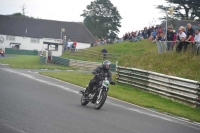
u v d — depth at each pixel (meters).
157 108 28.86
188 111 29.36
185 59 42.56
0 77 39.16
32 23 156.50
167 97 34.91
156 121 22.28
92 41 153.38
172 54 45.28
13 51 124.75
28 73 49.53
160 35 50.78
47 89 32.81
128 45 86.62
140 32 90.62
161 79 36.28
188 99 32.16
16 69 56.47
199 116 27.20
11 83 34.53
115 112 23.95
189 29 43.34
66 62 73.75
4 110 19.80
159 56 47.25
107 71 25.00
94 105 24.56
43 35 152.75
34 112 20.08
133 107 28.12
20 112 19.66
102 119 20.31
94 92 24.67
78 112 21.86
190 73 39.38
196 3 97.06
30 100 24.66
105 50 83.00
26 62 77.00
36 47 152.88
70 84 40.12
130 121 20.86
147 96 35.81
